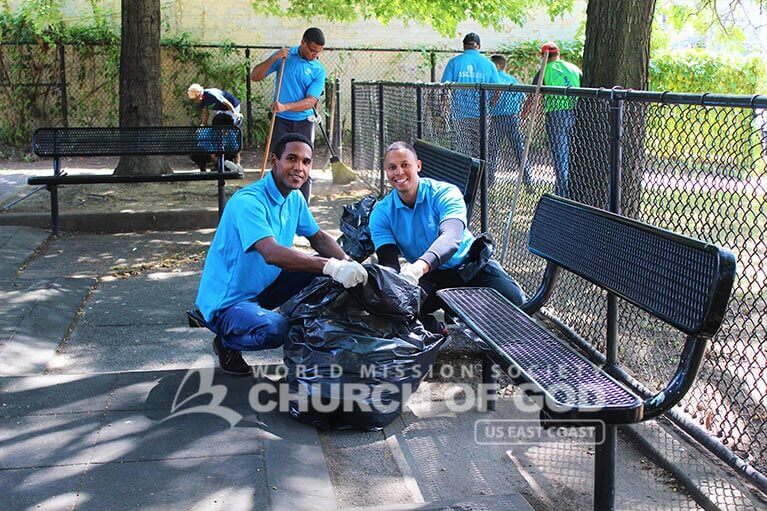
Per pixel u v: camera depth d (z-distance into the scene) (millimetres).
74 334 5113
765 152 3217
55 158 7766
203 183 10125
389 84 9391
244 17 15477
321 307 3807
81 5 14945
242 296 4082
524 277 5613
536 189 5508
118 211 8180
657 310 3012
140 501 3021
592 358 4570
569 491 3328
